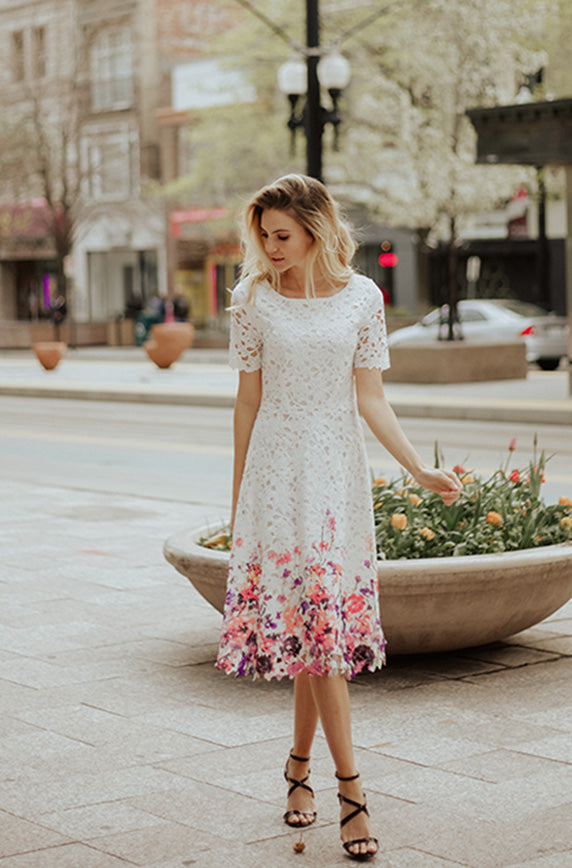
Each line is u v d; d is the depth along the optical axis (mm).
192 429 18281
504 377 25203
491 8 29188
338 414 3830
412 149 30781
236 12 37781
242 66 38062
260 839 3641
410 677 5281
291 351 3754
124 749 4426
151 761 4297
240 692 5141
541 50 30078
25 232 53812
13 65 52062
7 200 49781
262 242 3805
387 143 34188
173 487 12000
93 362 37281
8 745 4477
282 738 4551
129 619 6398
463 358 24344
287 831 3701
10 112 47406
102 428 18625
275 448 3795
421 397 21141
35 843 3596
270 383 3820
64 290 46656
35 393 25766
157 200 50094
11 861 3463
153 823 3750
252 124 38344
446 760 4258
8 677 5363
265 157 38719
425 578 5117
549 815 3762
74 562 7891
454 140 29953
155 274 51688
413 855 3498
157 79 51094
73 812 3834
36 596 6922
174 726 4691
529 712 4785
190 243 50125
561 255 42938
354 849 3480
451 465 13430
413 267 45469
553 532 5852
